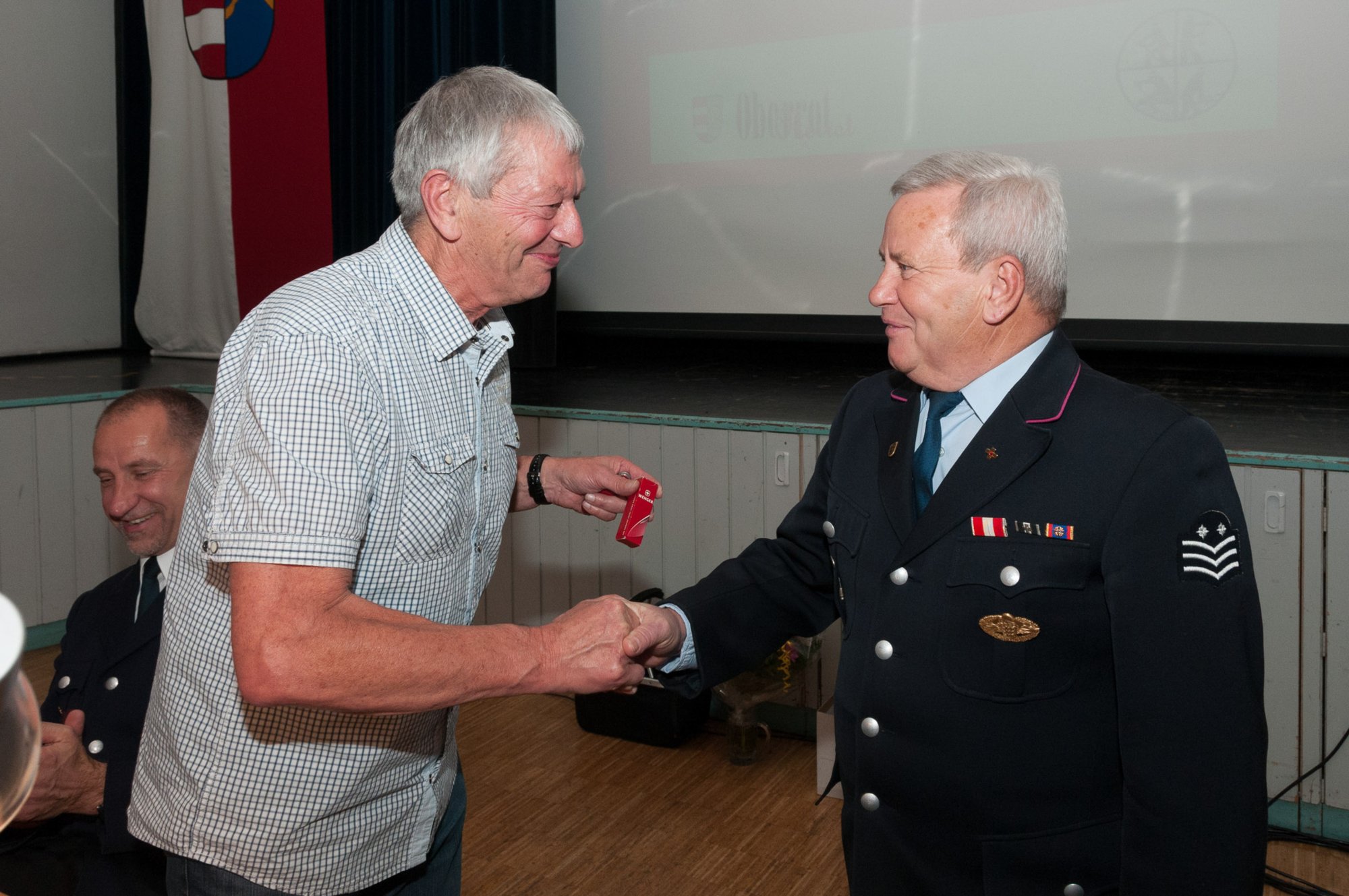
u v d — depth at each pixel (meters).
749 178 4.28
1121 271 3.69
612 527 3.07
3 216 5.05
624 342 4.80
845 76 4.04
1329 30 3.30
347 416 0.98
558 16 4.56
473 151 1.05
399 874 1.28
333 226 4.89
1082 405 1.08
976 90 3.83
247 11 4.95
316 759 1.09
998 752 1.06
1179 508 1.00
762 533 2.87
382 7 4.57
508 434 1.27
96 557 3.71
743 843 2.37
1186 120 3.53
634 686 1.20
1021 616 1.04
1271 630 2.32
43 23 5.12
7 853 1.43
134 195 5.39
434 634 0.97
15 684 0.39
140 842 1.35
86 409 3.66
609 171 4.56
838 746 1.23
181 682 1.11
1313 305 3.45
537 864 2.29
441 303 1.11
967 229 1.05
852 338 4.19
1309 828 2.34
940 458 1.16
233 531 0.94
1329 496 2.22
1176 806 0.99
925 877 1.11
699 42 4.29
